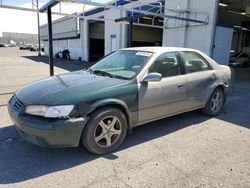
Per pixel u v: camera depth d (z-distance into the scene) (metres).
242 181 2.83
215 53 11.42
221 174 2.97
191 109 4.75
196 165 3.17
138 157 3.36
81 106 3.09
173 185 2.72
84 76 3.99
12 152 3.44
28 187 2.64
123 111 3.60
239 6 16.03
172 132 4.30
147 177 2.88
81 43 26.03
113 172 2.97
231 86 5.75
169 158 3.35
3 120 4.75
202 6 11.34
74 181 2.77
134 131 4.31
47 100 3.07
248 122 4.97
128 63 4.18
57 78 3.99
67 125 2.98
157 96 3.95
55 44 35.50
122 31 18.98
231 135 4.23
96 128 3.28
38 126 2.93
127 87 3.55
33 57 29.23
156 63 4.03
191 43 12.06
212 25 10.96
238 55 20.91
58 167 3.06
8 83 9.23
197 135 4.20
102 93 3.29
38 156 3.33
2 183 2.71
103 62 4.69
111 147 3.47
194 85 4.61
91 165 3.13
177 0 12.50
